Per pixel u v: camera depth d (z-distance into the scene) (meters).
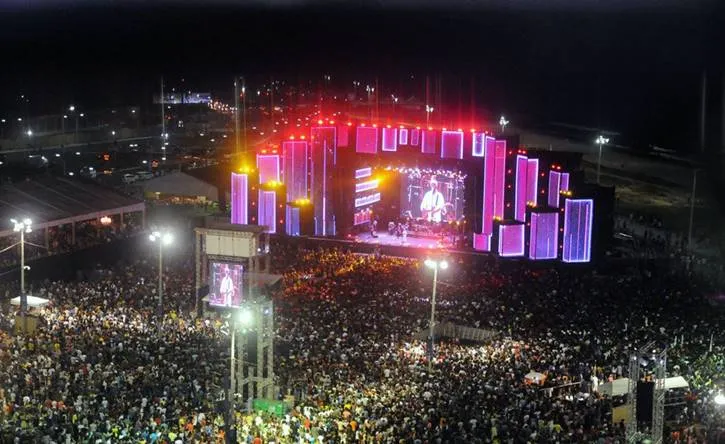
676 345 47.69
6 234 68.81
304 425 35.16
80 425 34.12
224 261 56.97
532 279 67.62
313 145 86.75
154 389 39.25
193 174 109.75
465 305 58.12
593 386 40.66
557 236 75.06
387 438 33.09
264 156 87.38
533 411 36.59
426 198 90.69
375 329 52.34
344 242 83.31
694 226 93.38
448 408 36.84
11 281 64.06
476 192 83.44
